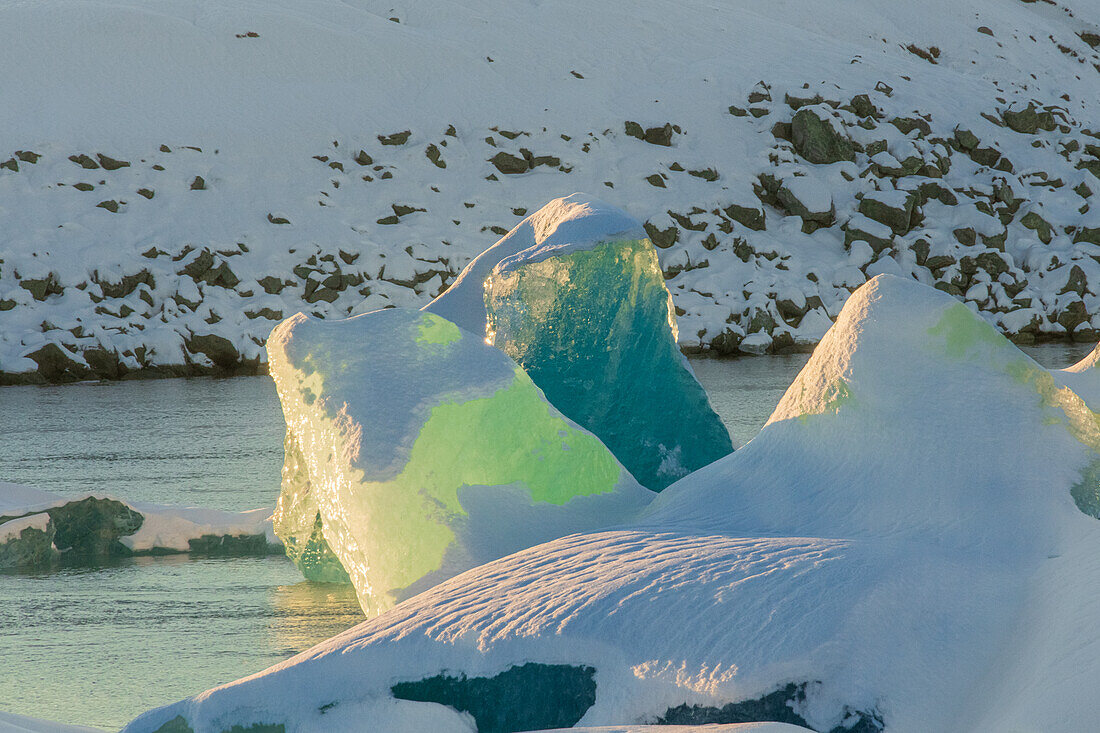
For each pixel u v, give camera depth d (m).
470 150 156.38
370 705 14.60
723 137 164.50
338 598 27.47
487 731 14.27
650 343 30.98
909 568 15.01
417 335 23.05
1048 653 12.98
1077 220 151.62
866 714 12.74
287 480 28.59
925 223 148.75
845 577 14.48
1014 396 19.45
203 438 62.38
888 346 20.19
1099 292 135.62
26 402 84.25
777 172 155.62
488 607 15.27
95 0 174.00
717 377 92.12
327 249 128.00
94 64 157.00
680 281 133.88
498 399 22.31
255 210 135.50
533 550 17.70
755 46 193.62
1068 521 17.28
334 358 22.72
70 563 32.16
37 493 35.19
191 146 144.12
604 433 30.39
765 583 14.46
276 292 122.06
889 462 19.12
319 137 151.75
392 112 160.38
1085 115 199.38
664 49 188.62
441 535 21.20
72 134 140.88
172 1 177.50
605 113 166.50
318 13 184.75
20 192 129.12
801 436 20.41
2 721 14.99
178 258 122.62
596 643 14.02
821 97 169.75
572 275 30.19
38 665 21.58
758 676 12.96
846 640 13.31
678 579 14.92
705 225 144.38
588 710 13.77
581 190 150.75
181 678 20.67
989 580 15.53
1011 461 18.61
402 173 148.12
